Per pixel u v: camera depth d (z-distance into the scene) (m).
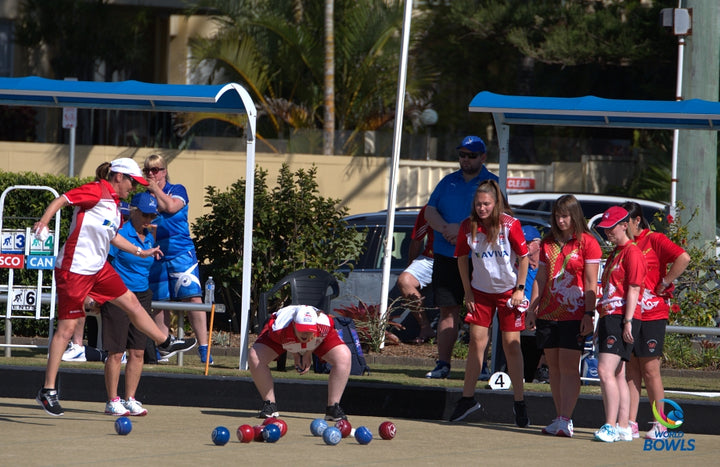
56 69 73.06
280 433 21.94
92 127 63.50
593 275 23.47
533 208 47.66
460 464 19.77
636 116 26.73
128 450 20.34
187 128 62.94
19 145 59.19
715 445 22.92
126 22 73.56
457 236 25.62
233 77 69.75
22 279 35.41
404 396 26.02
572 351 23.55
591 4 72.62
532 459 20.48
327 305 30.31
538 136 78.75
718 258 34.59
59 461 18.98
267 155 60.78
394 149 35.44
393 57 70.31
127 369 24.86
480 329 24.91
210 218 37.25
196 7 70.50
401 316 35.88
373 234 37.19
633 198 48.00
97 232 23.50
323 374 28.39
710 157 38.97
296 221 36.72
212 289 29.02
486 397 25.66
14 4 74.44
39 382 27.05
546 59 70.75
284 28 68.06
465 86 82.31
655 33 68.69
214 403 26.55
